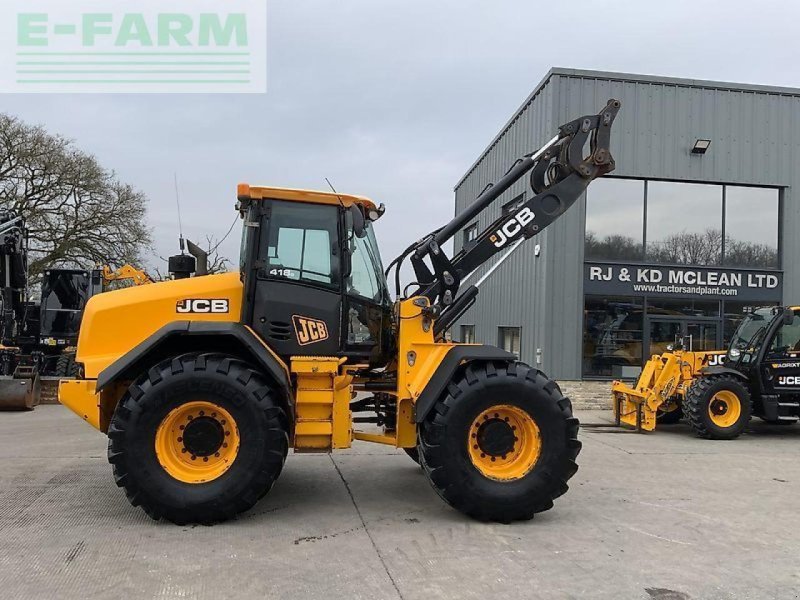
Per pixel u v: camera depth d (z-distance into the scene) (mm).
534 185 5789
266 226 4848
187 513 4340
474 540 4238
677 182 13055
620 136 12727
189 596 3295
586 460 7223
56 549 3943
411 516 4766
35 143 22891
